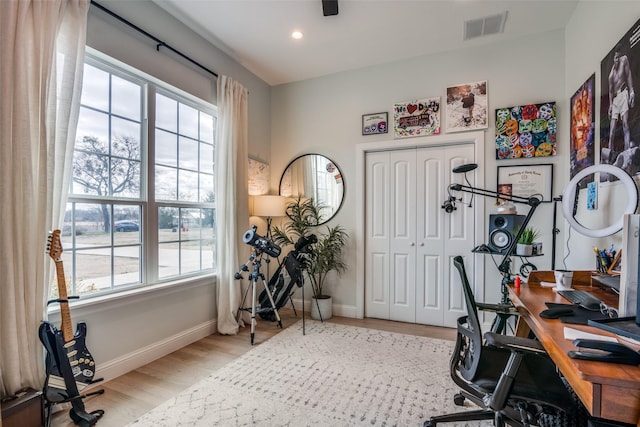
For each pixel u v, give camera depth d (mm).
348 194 3699
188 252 2922
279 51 3264
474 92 3146
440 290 3336
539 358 1509
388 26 2814
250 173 3678
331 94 3795
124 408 1846
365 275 3672
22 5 1613
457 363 1562
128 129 2400
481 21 2744
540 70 2924
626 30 1742
